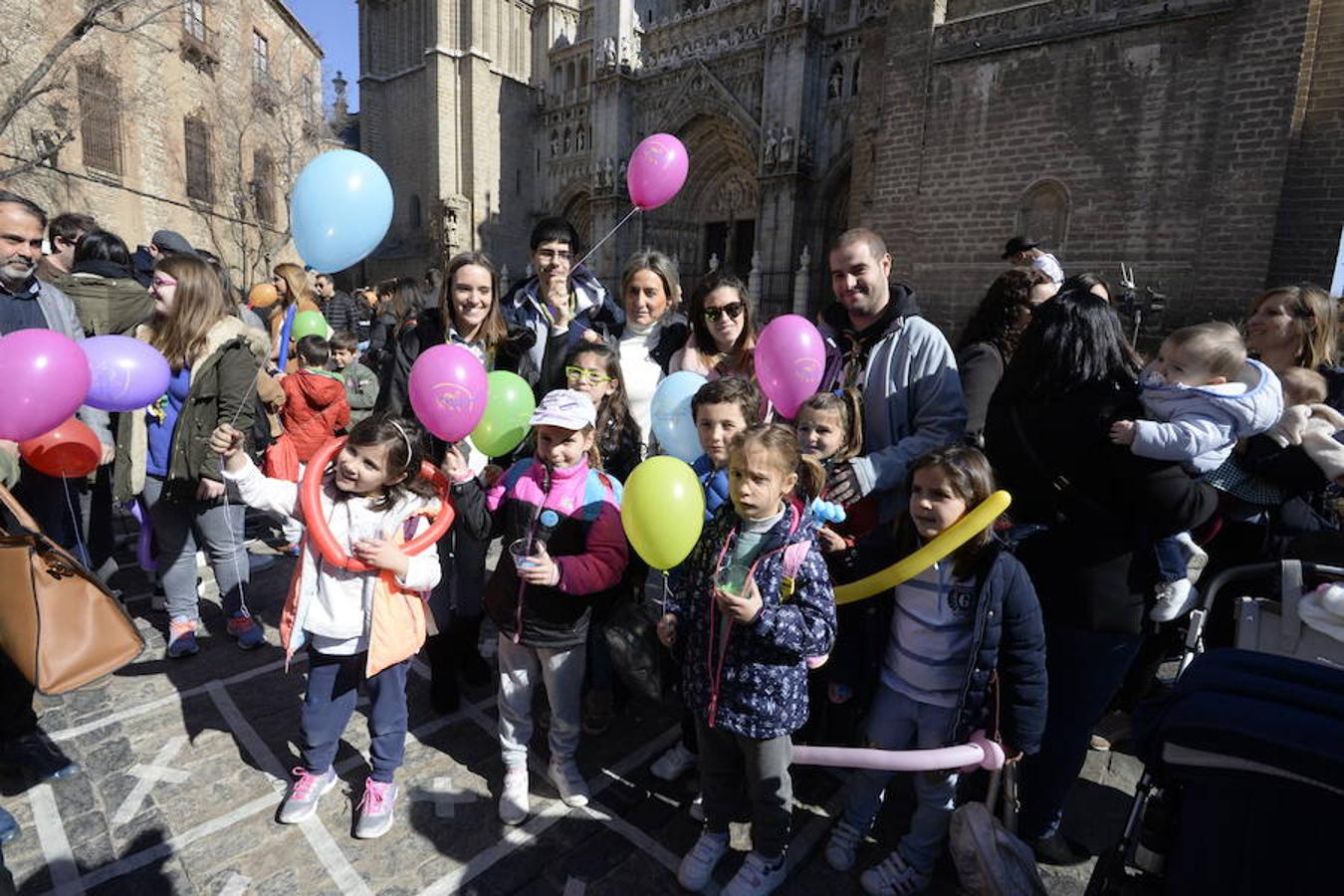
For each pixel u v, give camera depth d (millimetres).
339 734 2600
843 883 2414
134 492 3523
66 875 2258
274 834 2480
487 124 32875
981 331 3334
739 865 2443
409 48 34594
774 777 2197
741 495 2092
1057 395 2225
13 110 10547
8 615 2172
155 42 15305
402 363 3254
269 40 24172
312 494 2357
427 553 2508
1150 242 13086
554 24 34000
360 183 2688
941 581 2240
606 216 30203
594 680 3051
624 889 2334
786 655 2160
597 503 2551
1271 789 1417
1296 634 2078
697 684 2266
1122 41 13086
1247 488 2924
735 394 2578
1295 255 12234
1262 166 11938
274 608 4266
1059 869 2488
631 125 29953
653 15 31781
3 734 2654
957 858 2080
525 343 3453
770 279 25156
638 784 2855
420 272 34969
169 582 3609
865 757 2070
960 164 15008
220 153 21188
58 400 2227
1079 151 13641
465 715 3307
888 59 16016
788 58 23969
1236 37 12023
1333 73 11703
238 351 3426
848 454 2818
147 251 5414
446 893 2275
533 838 2531
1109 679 2299
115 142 17031
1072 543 2250
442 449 3129
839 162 23859
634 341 3762
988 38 14531
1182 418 2248
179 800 2625
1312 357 3275
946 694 2260
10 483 2854
